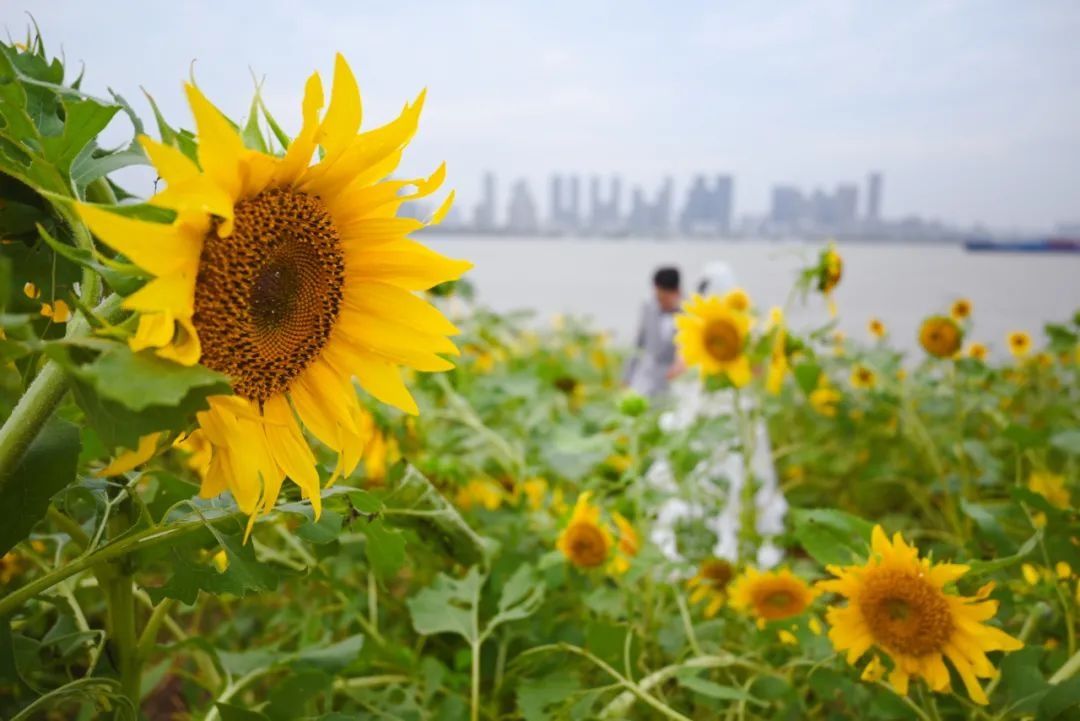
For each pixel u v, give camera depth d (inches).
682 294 245.4
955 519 98.8
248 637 83.0
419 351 37.7
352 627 76.9
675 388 160.7
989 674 46.5
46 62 35.0
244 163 30.2
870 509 128.2
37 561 52.0
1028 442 74.9
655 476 103.5
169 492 41.8
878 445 138.2
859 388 150.9
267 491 33.2
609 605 64.0
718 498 92.9
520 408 111.1
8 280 21.4
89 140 32.0
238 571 38.7
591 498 81.4
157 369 24.7
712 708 56.7
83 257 30.2
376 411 77.2
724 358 94.8
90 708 45.6
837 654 55.0
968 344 168.9
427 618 58.8
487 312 153.3
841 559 53.8
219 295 30.9
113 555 33.9
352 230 36.2
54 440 31.2
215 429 31.6
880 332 173.2
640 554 66.3
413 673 61.2
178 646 49.9
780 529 132.2
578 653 56.7
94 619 68.3
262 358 33.1
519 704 53.3
